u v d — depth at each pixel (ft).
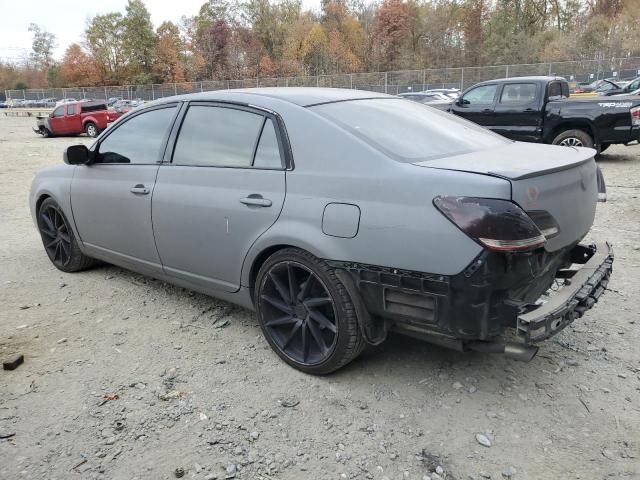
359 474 8.06
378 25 235.40
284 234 10.18
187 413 9.55
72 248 16.35
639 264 16.46
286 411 9.57
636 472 7.98
